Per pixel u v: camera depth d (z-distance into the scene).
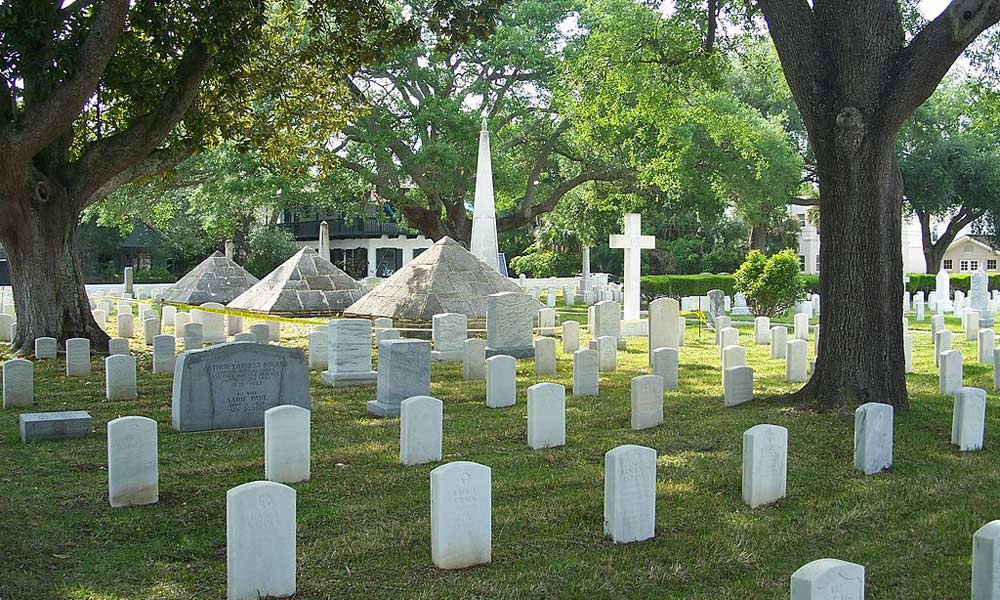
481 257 27.03
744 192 36.56
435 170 32.59
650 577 6.32
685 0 18.56
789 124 48.09
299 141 21.84
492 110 37.09
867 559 6.72
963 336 23.08
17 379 12.52
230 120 20.17
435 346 18.22
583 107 25.77
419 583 6.18
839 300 11.76
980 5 10.41
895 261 11.82
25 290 18.38
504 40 33.97
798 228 54.81
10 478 8.63
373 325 20.88
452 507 6.43
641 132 31.88
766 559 6.72
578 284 45.69
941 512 7.82
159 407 12.55
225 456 9.61
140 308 28.89
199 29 15.63
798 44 11.74
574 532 7.25
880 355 11.66
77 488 8.30
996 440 10.46
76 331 18.62
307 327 23.59
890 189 11.74
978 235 57.44
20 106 18.11
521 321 18.81
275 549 5.87
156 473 7.93
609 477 7.09
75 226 18.81
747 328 26.11
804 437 10.27
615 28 21.84
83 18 16.88
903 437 10.39
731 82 46.62
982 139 49.59
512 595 5.99
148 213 41.00
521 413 12.37
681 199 40.25
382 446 10.17
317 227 58.75
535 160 40.31
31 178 17.75
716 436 10.52
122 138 17.91
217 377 10.98
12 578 6.11
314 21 17.45
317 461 9.53
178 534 7.13
